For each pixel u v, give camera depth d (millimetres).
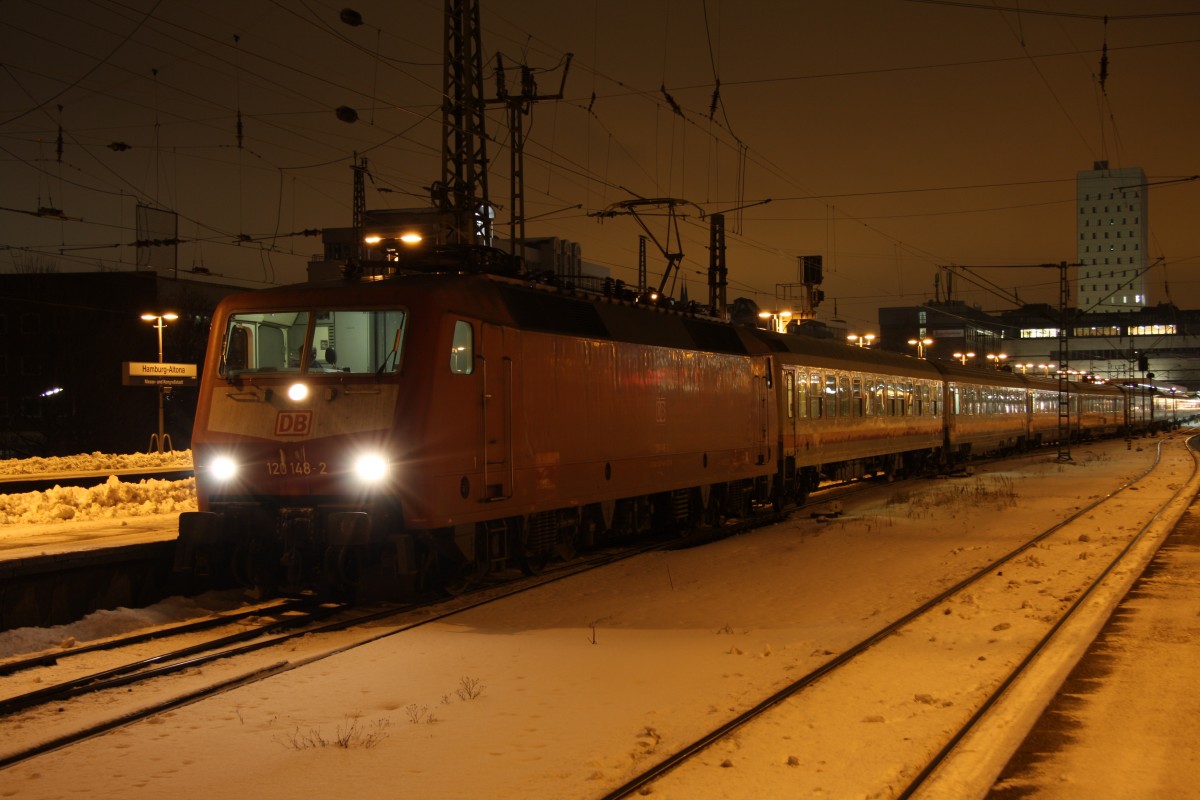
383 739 7285
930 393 35938
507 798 6148
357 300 12055
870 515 22969
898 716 7754
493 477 12805
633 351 16406
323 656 9727
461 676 9078
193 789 6320
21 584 10742
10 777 6520
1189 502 25375
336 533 11320
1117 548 17062
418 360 11734
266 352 12359
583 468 14906
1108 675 8852
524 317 13602
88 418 58281
